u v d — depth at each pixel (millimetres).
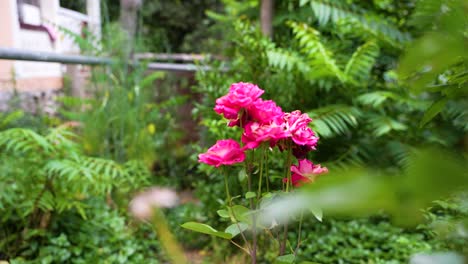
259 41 2354
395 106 2590
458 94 464
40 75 2830
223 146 877
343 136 2514
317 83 2490
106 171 2141
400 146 2295
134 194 2494
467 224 351
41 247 1957
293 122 869
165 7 6039
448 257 271
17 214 2002
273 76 2402
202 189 2447
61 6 2904
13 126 2391
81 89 3148
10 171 1962
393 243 2053
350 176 191
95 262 1969
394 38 2693
